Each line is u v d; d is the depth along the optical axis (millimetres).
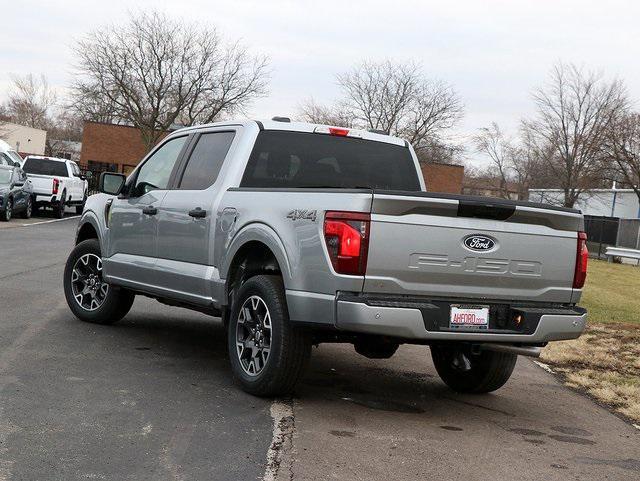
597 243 40938
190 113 65250
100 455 4488
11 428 4840
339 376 7281
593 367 8852
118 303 8500
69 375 6277
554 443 5609
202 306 6871
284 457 4691
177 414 5445
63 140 108312
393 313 5328
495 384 6840
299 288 5605
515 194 69438
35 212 32188
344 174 7215
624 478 4922
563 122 52250
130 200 8039
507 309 5887
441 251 5539
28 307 9398
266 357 6012
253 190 6328
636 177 49969
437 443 5297
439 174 66312
